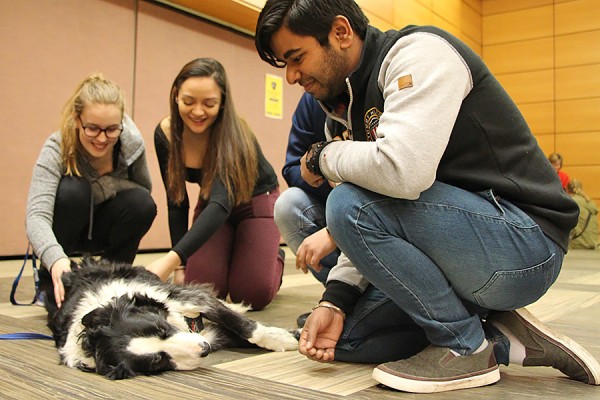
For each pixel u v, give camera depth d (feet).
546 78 30.22
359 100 4.75
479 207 4.17
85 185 7.99
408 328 5.00
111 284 5.96
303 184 7.18
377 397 4.10
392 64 4.31
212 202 7.57
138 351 4.66
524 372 4.81
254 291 7.91
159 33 17.04
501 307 4.46
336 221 4.36
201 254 8.42
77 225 8.12
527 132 4.42
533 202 4.29
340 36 4.46
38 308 7.98
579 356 4.38
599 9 28.78
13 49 13.83
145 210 8.58
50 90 14.60
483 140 4.27
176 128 8.00
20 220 14.38
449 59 4.12
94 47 15.44
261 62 20.52
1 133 13.82
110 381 4.49
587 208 23.86
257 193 8.66
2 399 4.03
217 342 5.83
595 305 8.27
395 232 4.28
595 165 28.84
